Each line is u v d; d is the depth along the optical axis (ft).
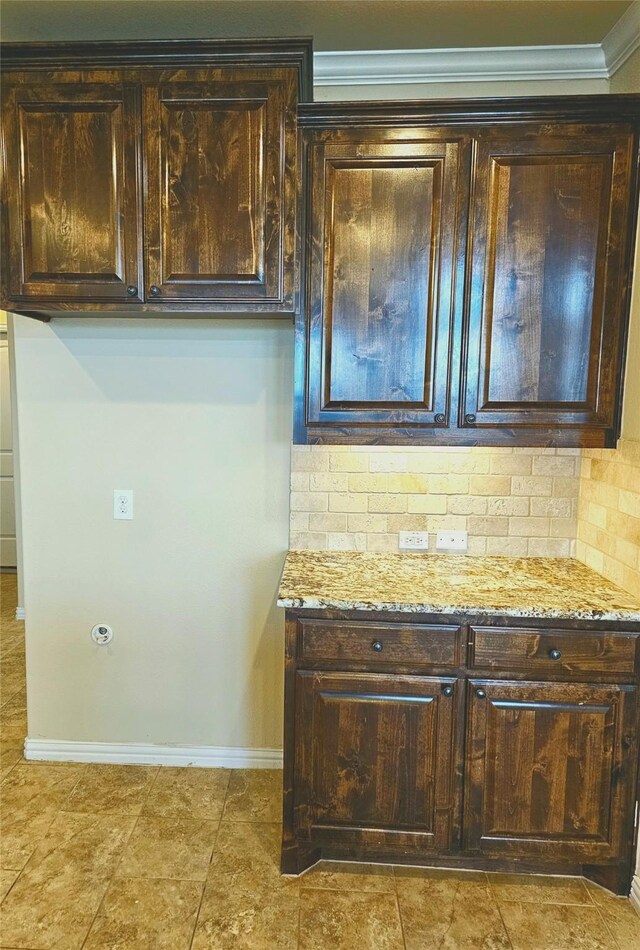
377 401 6.21
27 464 7.45
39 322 7.23
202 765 7.71
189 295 6.03
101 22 6.17
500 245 5.95
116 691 7.72
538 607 5.49
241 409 7.30
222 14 6.02
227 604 7.57
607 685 5.55
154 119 5.84
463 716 5.65
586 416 6.10
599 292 5.95
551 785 5.66
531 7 5.90
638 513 5.74
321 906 5.54
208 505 7.45
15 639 11.97
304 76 6.09
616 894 5.74
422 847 5.80
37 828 6.48
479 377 6.11
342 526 7.39
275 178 5.85
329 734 5.74
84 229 6.00
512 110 5.77
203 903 5.54
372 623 5.63
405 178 5.94
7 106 5.89
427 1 5.81
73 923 5.31
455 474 7.27
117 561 7.56
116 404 7.34
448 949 5.15
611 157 5.79
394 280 6.05
